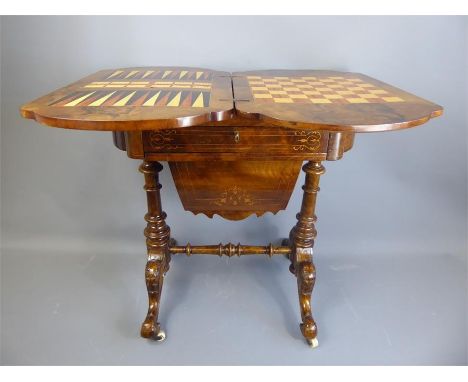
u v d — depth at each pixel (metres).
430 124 1.82
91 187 1.94
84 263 1.96
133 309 1.67
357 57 1.69
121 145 1.24
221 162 1.40
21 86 1.73
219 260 2.00
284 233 2.03
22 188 1.93
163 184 1.94
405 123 0.93
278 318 1.63
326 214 2.02
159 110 0.96
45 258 1.98
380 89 1.30
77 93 1.15
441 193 1.96
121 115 0.91
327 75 1.56
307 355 1.46
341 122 0.91
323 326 1.59
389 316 1.64
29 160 1.88
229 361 1.43
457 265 1.97
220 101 1.08
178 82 1.34
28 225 2.01
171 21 1.63
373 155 1.89
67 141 1.84
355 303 1.71
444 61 1.69
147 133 1.17
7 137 1.83
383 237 2.04
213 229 2.04
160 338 1.50
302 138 1.19
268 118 0.96
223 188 1.48
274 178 1.45
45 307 1.67
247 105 1.06
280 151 1.21
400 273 1.91
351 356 1.46
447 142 1.85
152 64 1.70
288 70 1.65
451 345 1.51
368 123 0.91
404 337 1.54
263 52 1.69
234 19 1.63
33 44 1.65
